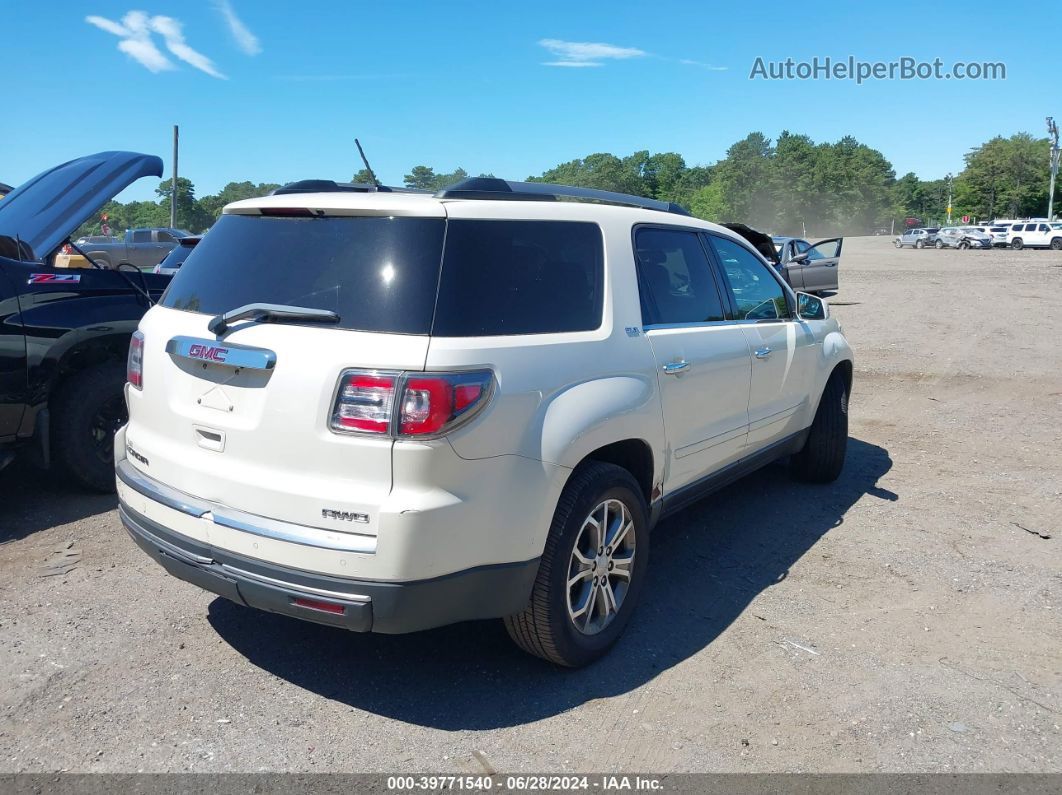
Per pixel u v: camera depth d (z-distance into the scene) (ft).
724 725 10.52
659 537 16.72
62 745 9.93
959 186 357.00
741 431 15.25
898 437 24.81
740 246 16.34
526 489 10.20
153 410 11.28
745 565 15.43
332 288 10.05
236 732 10.23
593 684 11.43
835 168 452.76
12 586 14.03
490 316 10.14
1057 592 14.38
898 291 74.43
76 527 16.65
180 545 10.57
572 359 10.94
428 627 9.86
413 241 10.02
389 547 9.25
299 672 11.60
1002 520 17.83
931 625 13.19
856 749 10.07
